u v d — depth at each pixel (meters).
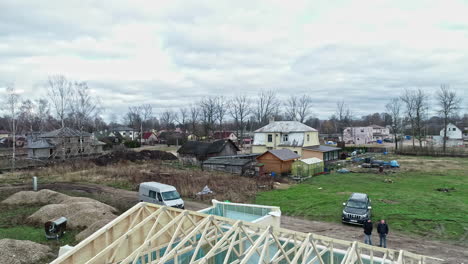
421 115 65.62
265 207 14.95
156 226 10.43
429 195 25.42
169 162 48.84
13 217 20.70
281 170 36.72
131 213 10.38
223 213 16.28
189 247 9.86
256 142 49.81
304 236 9.71
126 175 35.88
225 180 32.06
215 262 12.23
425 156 55.72
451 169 40.12
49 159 50.09
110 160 46.19
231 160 40.00
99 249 9.23
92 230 17.05
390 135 114.19
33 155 51.50
